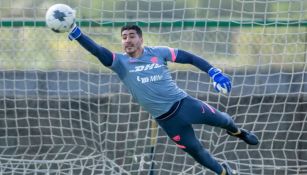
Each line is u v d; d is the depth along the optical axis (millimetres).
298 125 30953
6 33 30703
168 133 24641
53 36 30859
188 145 24578
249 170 30812
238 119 30859
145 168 30891
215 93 30750
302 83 30609
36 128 31234
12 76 30922
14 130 31141
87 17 30391
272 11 30250
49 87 31062
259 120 30922
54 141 31344
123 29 23688
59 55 30984
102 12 30281
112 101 31000
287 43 30453
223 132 31250
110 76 30984
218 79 23672
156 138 30703
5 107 30891
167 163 30984
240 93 30703
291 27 30250
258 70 30641
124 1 30422
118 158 30953
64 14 22328
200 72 30844
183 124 24250
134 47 23594
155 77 23828
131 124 31062
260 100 30812
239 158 31234
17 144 31203
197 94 30859
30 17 30672
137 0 30312
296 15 30312
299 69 30641
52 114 31203
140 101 24266
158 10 30391
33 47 30859
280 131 31000
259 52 30500
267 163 31000
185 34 30344
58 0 30562
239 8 30172
